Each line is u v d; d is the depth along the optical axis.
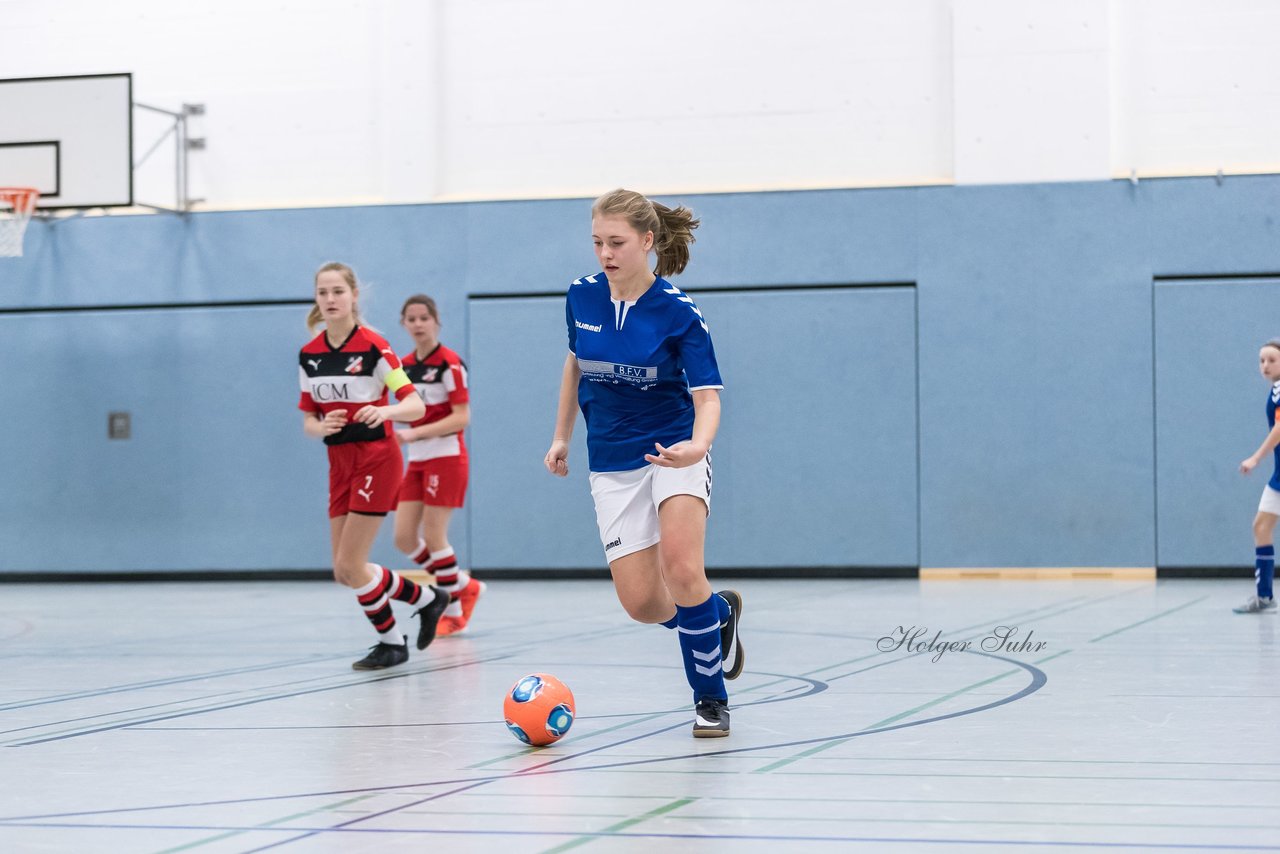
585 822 3.86
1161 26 15.70
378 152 17.02
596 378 5.43
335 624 11.09
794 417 16.11
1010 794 4.17
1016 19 15.68
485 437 16.62
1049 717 5.71
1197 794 4.15
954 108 15.83
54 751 5.25
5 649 9.41
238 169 17.27
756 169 16.39
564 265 16.55
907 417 15.93
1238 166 15.55
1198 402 15.46
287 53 17.17
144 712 6.32
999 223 15.74
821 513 16.06
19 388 17.45
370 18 17.02
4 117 15.99
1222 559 15.40
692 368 5.31
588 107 16.69
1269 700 6.19
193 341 17.16
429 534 9.84
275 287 17.02
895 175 16.14
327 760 4.96
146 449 17.23
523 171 16.83
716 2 16.44
